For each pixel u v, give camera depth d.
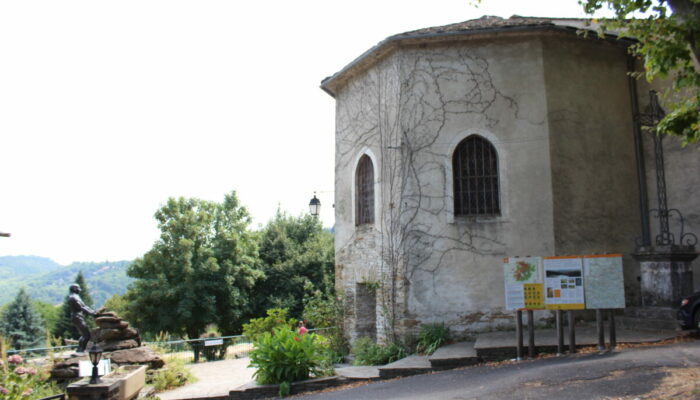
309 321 14.59
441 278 11.20
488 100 11.52
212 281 28.23
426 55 11.79
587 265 8.67
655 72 6.86
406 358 10.03
